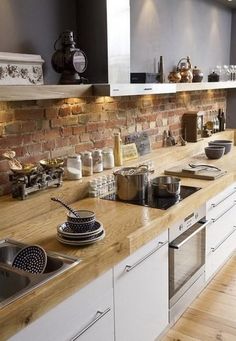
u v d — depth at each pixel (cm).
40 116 252
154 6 360
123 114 334
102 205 255
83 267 167
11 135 233
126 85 259
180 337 256
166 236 239
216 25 486
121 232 206
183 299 273
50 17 253
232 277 334
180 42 409
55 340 157
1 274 170
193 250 282
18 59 228
